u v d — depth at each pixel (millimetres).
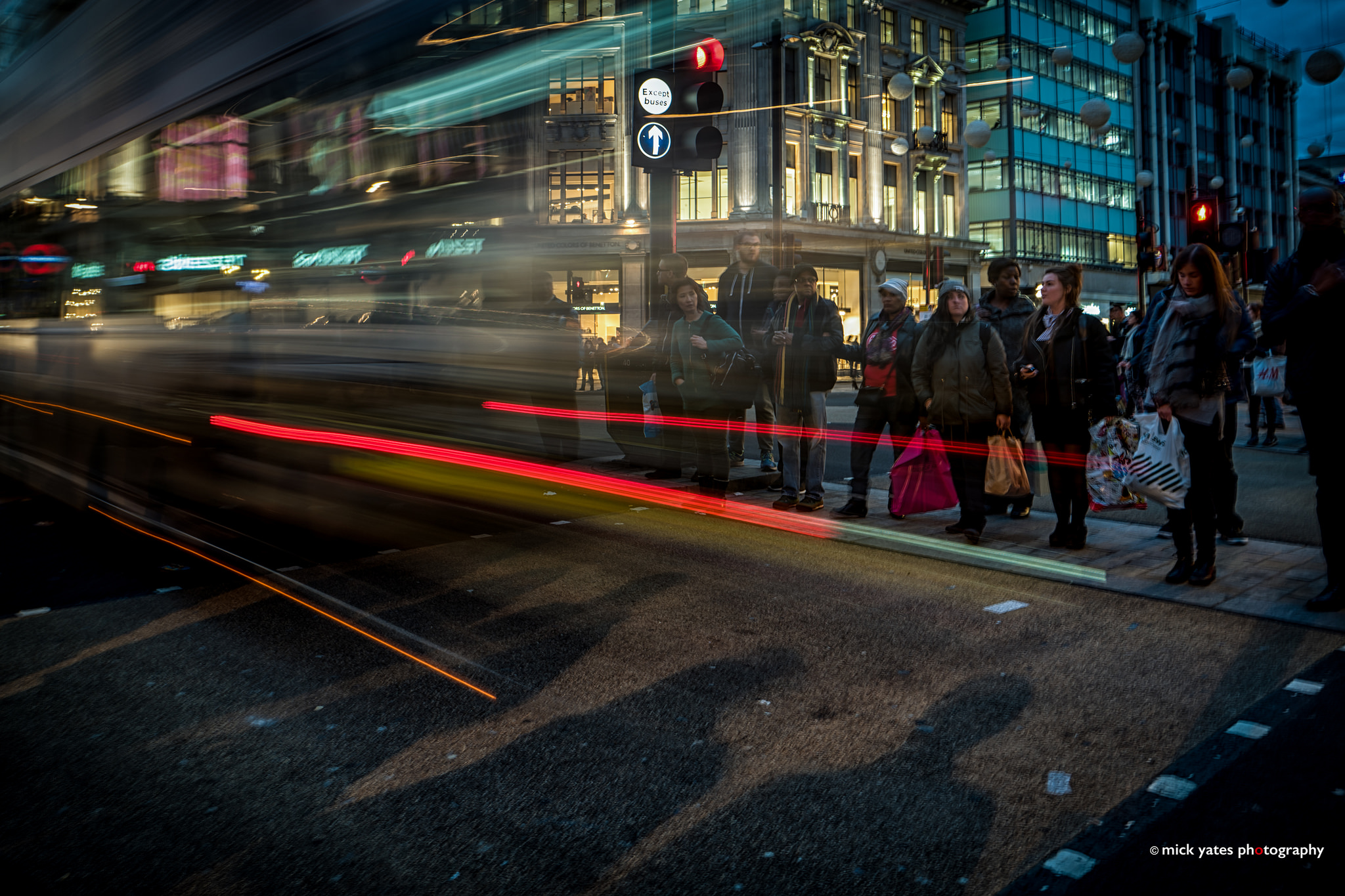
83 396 6902
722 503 7359
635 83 7207
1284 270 4645
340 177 5301
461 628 4570
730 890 2449
